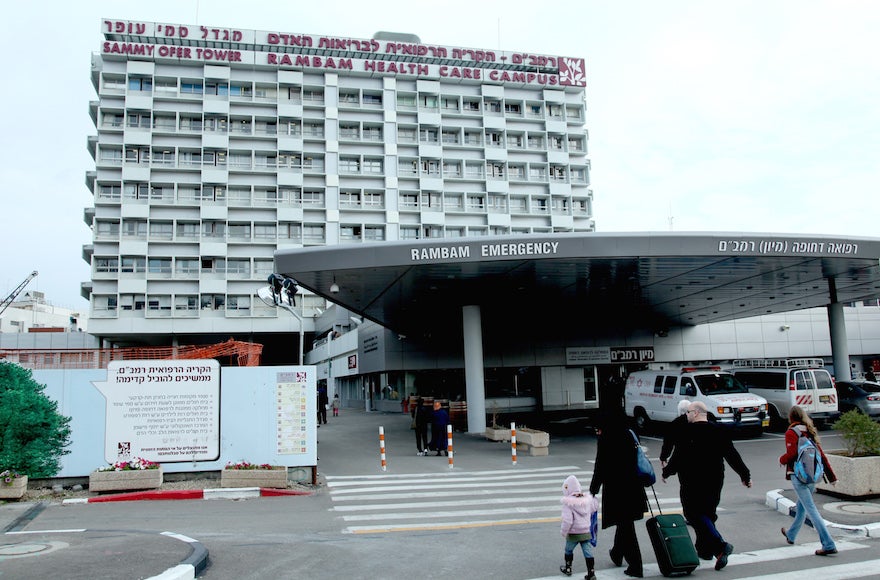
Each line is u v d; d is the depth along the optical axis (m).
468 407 25.19
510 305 28.73
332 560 7.70
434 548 8.34
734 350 41.34
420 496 12.52
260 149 82.06
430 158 88.88
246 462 13.91
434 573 7.17
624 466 7.11
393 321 32.31
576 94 98.06
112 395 13.62
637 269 20.14
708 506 7.27
